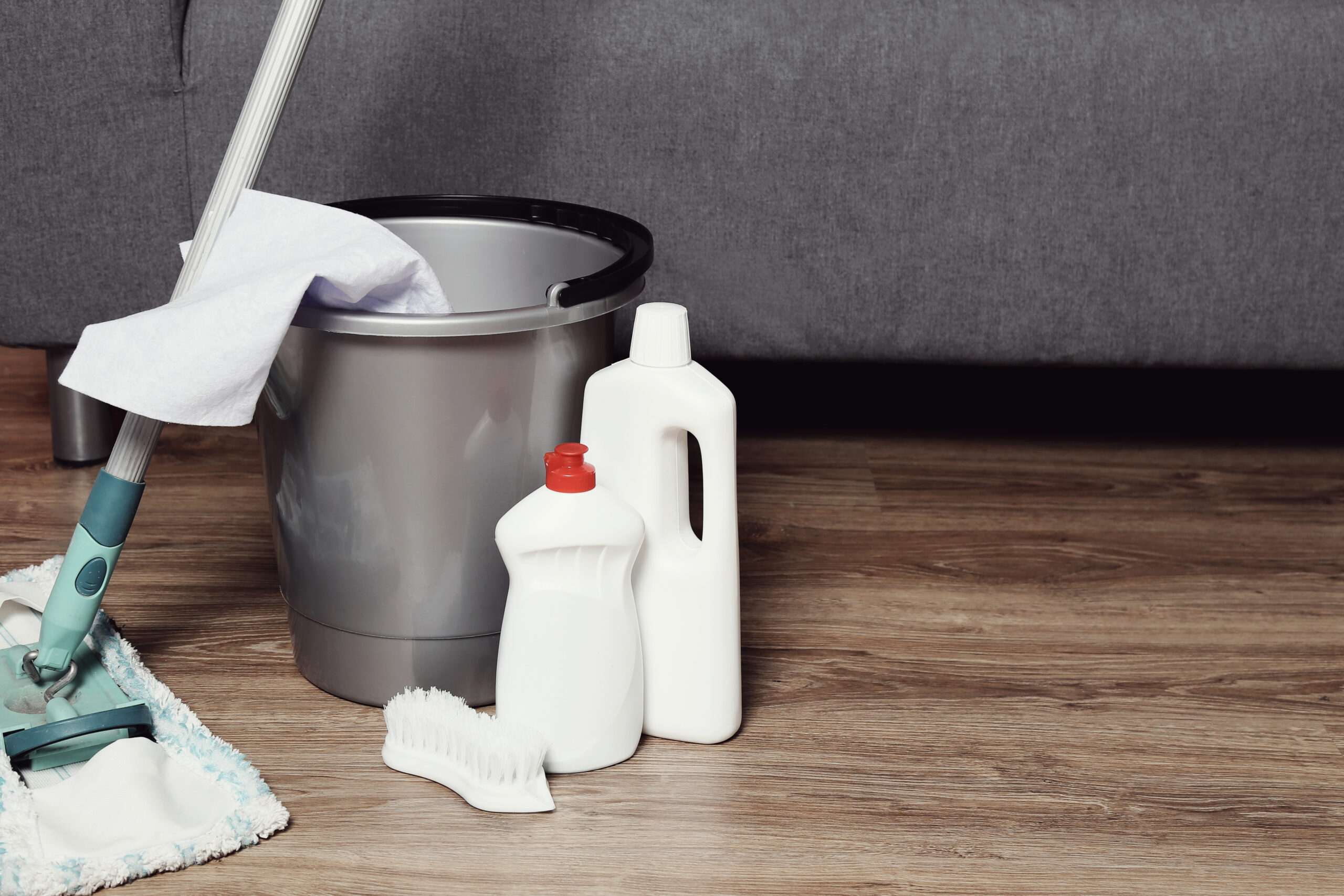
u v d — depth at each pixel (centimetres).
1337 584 106
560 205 89
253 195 79
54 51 107
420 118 112
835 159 114
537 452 78
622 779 76
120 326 70
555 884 67
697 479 129
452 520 77
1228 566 109
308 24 78
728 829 72
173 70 109
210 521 112
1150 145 114
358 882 66
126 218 112
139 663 84
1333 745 82
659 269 117
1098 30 112
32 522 110
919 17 112
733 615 78
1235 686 90
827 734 82
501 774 72
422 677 82
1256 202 116
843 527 116
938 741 82
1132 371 161
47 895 63
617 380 75
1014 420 146
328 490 78
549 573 73
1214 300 119
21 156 110
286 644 92
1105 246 117
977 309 119
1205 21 112
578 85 112
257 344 69
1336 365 121
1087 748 81
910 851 70
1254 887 68
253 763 77
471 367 73
